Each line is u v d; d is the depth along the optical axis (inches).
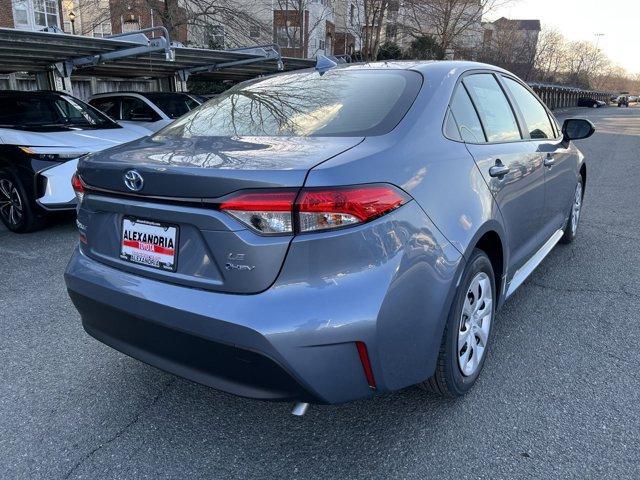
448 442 97.0
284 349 76.7
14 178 232.8
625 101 3201.3
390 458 93.6
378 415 105.5
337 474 90.2
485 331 114.3
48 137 238.1
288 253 77.2
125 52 349.7
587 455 92.7
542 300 159.6
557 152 161.8
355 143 90.2
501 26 1658.5
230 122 112.0
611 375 118.2
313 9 1078.4
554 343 133.1
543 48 2263.8
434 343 91.7
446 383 101.6
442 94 108.8
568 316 148.6
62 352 132.3
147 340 91.8
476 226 100.0
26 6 770.8
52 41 300.8
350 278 78.7
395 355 84.2
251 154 86.5
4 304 161.2
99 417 106.6
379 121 98.4
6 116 267.4
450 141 104.0
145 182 87.0
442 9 1020.5
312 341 77.0
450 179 97.3
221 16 638.5
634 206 282.2
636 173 394.0
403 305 83.2
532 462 91.3
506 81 145.6
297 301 77.3
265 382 80.5
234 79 597.0
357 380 81.7
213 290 82.3
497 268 120.3
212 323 80.0
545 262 193.2
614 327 141.6
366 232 79.3
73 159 233.5
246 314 77.8
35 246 222.7
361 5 1035.3
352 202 77.9
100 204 97.5
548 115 173.3
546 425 101.1
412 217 85.8
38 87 396.5
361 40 988.6
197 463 93.5
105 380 119.9
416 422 102.9
